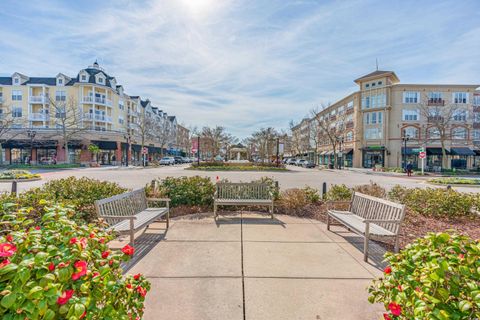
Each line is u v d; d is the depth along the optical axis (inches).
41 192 215.9
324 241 182.7
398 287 66.9
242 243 176.1
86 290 54.1
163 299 108.7
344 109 1784.0
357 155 1576.0
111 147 1627.7
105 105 1764.3
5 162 1531.7
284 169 1107.9
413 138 1451.8
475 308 53.9
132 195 202.4
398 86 1465.3
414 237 190.9
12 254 52.4
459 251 63.9
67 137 1398.9
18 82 1690.5
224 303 106.7
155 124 2255.2
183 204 275.7
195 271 134.0
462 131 1375.5
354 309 103.4
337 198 282.2
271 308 103.8
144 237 187.3
